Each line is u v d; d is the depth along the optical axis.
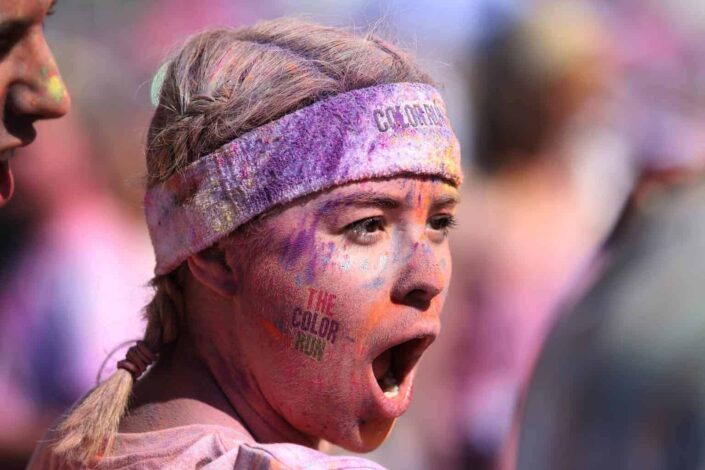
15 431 6.74
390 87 3.33
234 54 3.38
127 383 3.43
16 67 3.20
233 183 3.29
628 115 4.94
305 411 3.37
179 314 3.52
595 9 7.18
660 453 4.33
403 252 3.31
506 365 7.21
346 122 3.27
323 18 4.97
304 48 3.39
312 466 2.97
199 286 3.46
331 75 3.32
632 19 5.04
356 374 3.32
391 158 3.26
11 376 6.83
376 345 3.31
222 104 3.30
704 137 4.82
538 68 7.23
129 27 9.44
